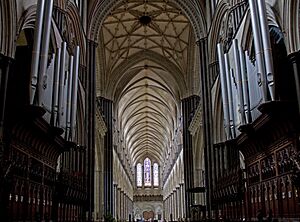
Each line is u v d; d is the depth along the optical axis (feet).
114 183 132.87
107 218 92.63
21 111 38.01
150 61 120.78
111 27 105.09
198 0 80.84
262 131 46.19
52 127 45.55
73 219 59.82
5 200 33.47
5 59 36.96
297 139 39.50
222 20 68.08
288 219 38.99
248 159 56.03
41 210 46.29
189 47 109.19
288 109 39.52
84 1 75.87
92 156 71.72
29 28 45.70
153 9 99.71
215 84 71.87
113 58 114.01
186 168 109.09
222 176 65.36
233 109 55.31
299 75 38.04
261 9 40.98
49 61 47.52
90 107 73.51
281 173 42.86
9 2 37.09
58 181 49.19
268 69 39.68
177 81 114.83
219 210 66.28
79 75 68.80
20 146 40.73
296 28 38.83
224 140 70.44
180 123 127.44
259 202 49.78
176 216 157.79
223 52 59.16
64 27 57.21
